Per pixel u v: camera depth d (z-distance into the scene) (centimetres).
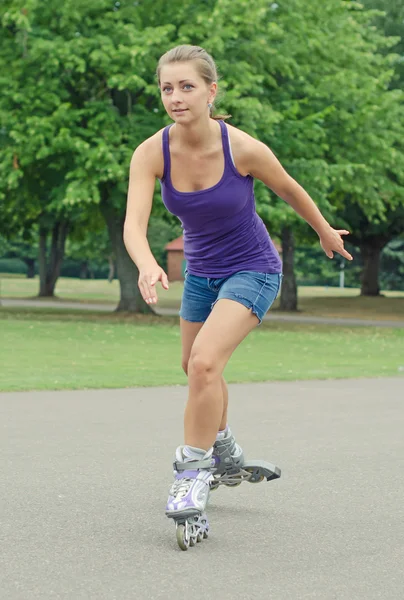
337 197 6656
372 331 5144
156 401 1934
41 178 5722
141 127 5131
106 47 4978
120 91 5559
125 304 6047
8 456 1285
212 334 865
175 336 4156
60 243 9700
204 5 5325
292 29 5619
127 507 994
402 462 1275
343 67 5994
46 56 5141
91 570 757
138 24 5241
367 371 2712
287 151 5309
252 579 739
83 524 917
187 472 853
